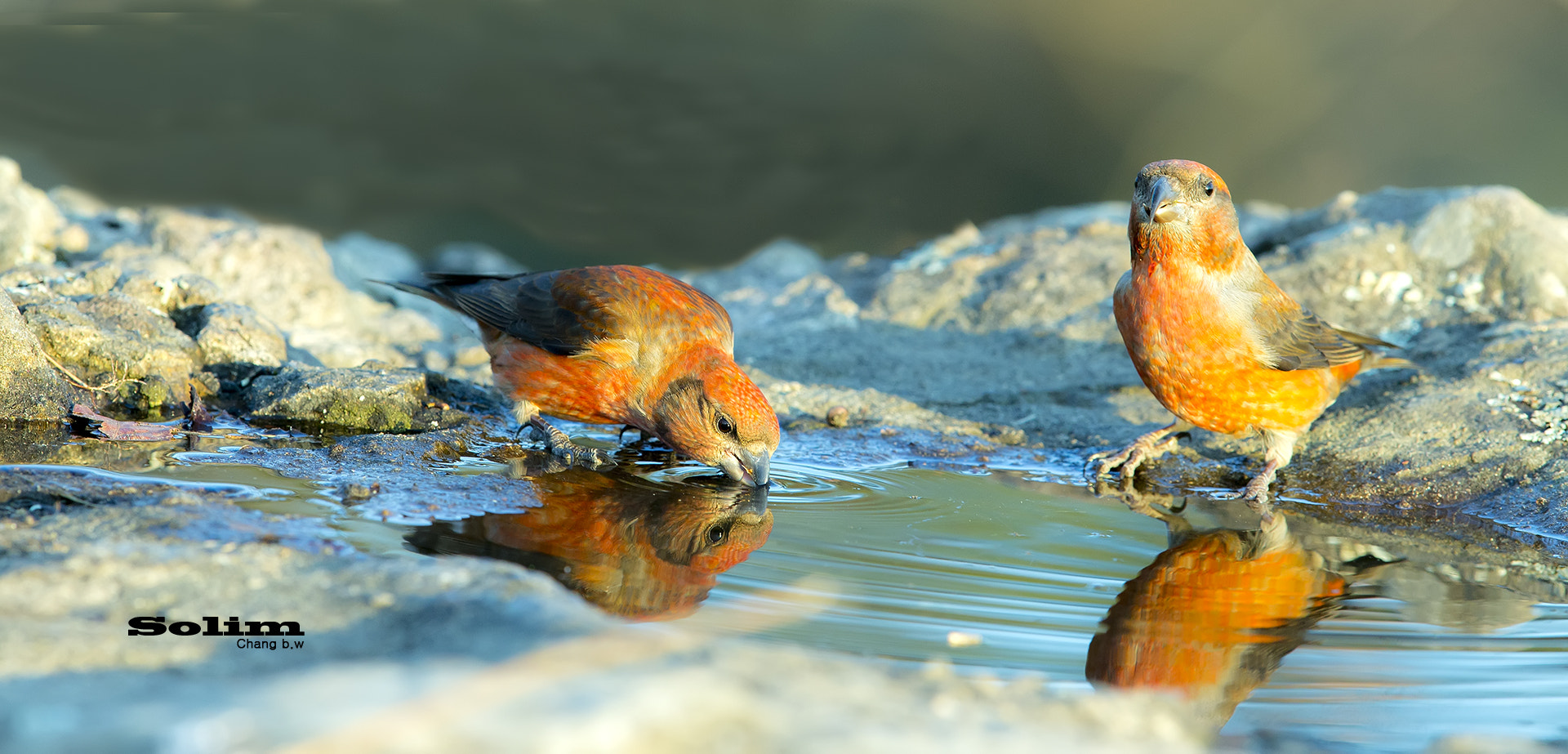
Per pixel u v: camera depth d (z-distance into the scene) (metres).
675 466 10.58
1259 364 10.32
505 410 11.88
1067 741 4.18
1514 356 12.28
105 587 5.40
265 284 14.26
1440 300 13.88
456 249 19.89
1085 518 9.60
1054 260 16.39
